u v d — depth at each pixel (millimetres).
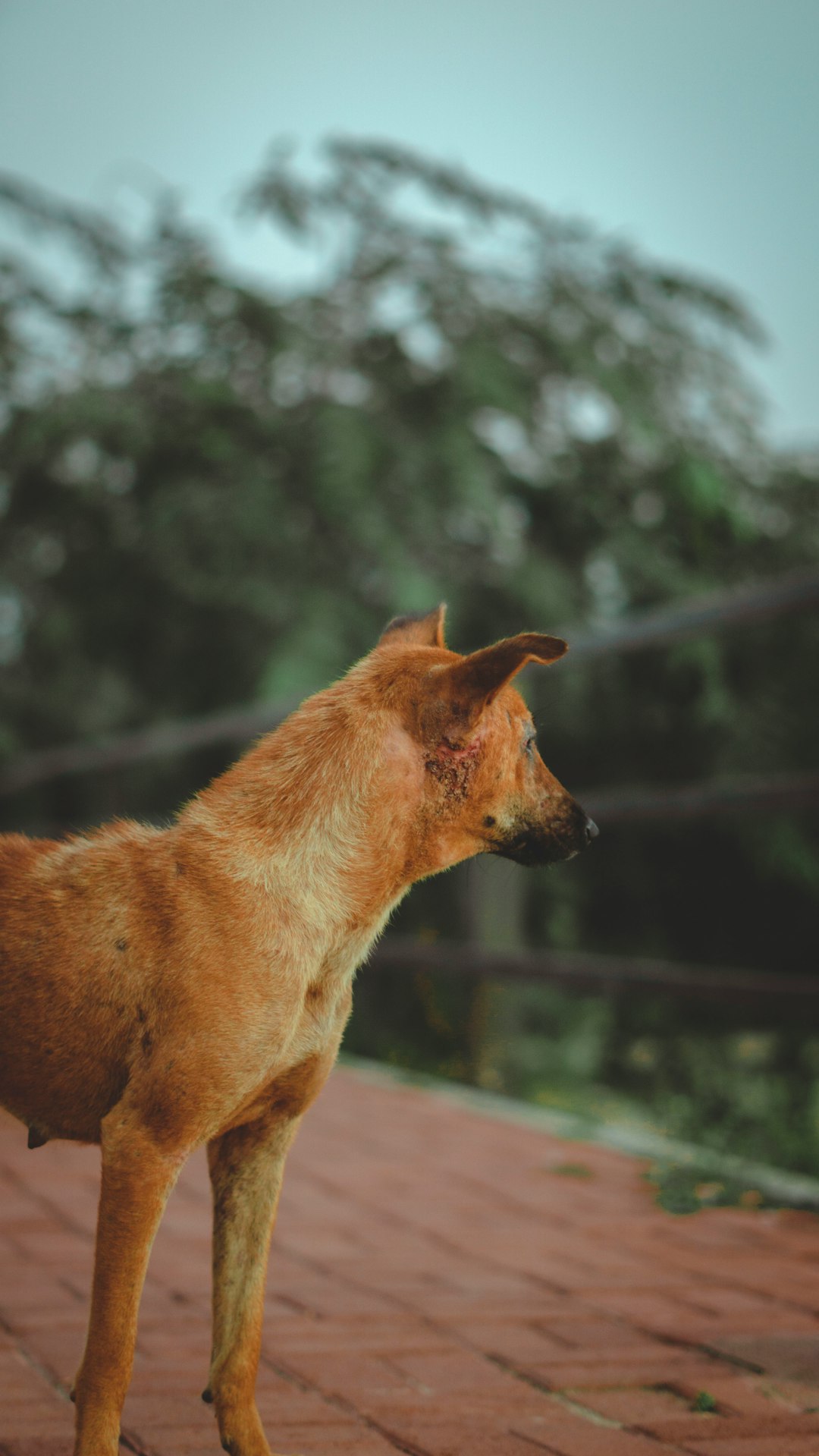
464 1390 2842
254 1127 2566
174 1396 2750
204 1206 4277
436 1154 5020
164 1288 3447
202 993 2355
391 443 12367
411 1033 8320
